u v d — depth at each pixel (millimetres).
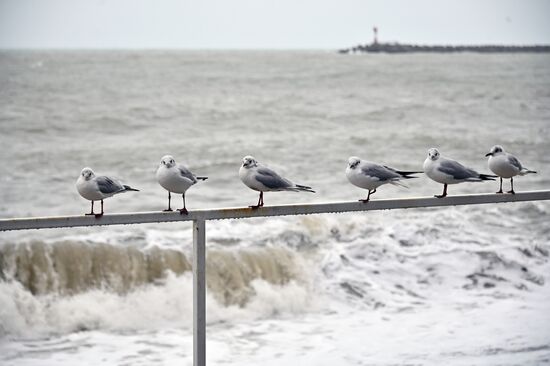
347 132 30594
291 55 121062
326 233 13828
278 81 55125
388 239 13414
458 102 42500
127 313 10930
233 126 31578
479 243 13453
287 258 12508
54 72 58875
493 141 29297
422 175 21234
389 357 8844
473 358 8625
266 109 37344
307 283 11961
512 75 63375
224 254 12305
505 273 12414
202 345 6391
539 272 12461
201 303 6355
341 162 24016
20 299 11094
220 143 26906
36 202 17719
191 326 10602
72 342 9906
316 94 45375
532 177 22547
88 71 61375
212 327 10406
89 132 28812
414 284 11945
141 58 92938
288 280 12055
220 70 67750
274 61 89938
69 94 41625
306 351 9250
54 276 11742
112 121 31641
